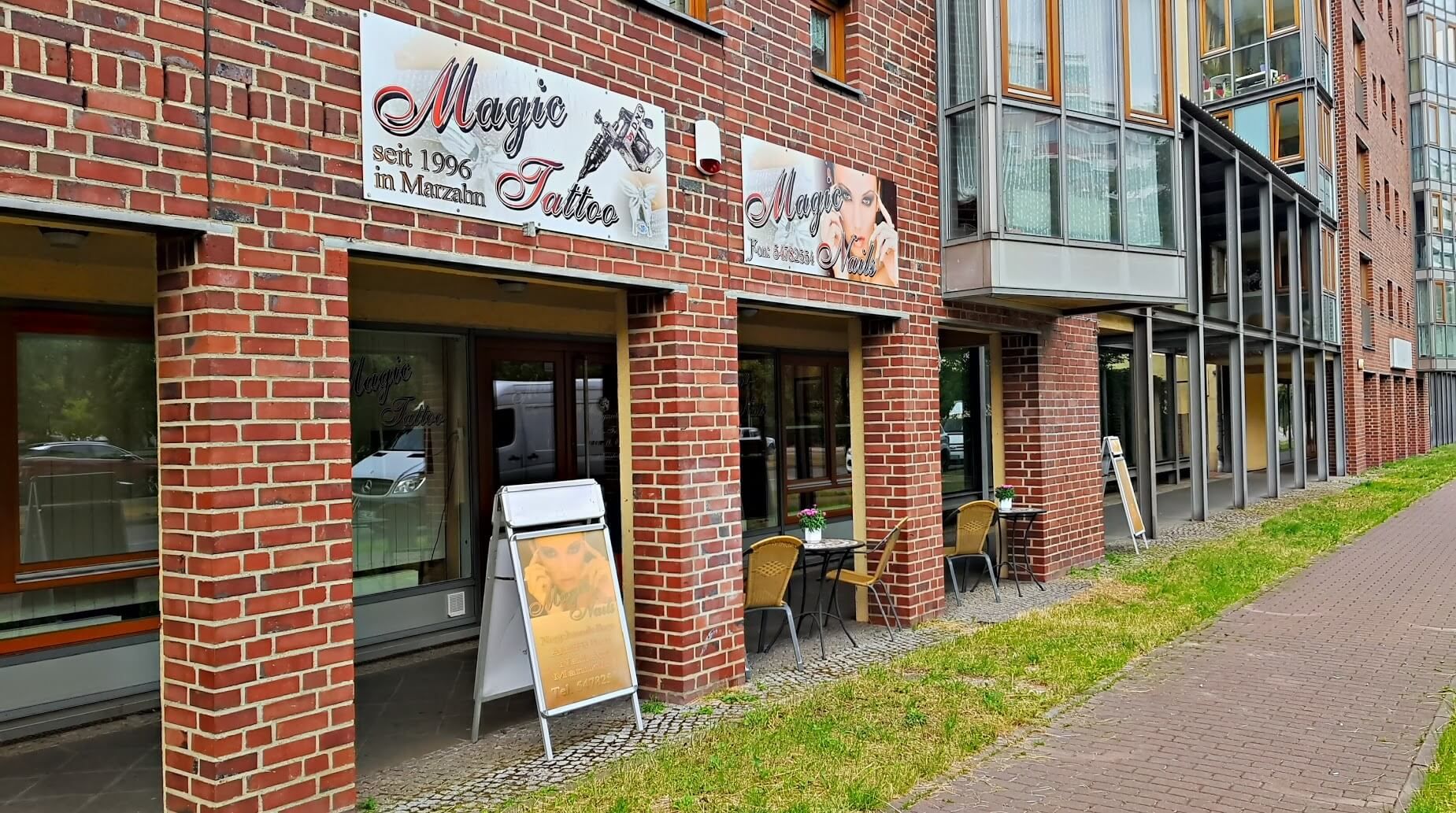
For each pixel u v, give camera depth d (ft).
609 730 17.38
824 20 24.59
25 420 17.78
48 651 17.61
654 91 18.42
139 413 19.35
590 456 28.14
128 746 16.76
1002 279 26.23
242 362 12.10
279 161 12.55
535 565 16.48
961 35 27.09
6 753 16.42
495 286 22.67
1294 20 63.26
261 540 12.24
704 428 19.44
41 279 17.52
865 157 24.29
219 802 11.76
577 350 27.73
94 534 18.65
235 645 11.93
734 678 20.08
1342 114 71.87
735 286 20.20
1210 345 55.62
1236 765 15.31
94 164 10.82
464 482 24.90
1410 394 95.35
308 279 12.84
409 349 23.90
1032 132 27.48
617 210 17.54
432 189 14.40
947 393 44.39
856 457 26.18
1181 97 41.96
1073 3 28.76
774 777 14.70
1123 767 15.31
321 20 13.09
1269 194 53.88
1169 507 52.85
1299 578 31.09
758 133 20.93
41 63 10.45
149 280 18.95
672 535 19.01
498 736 17.15
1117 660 21.33
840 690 19.17
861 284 23.91
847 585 31.83
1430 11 103.04
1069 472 33.09
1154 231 31.12
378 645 22.71
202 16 11.83
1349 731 16.80
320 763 12.80
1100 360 58.29
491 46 15.35
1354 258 73.20
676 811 13.48
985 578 32.45
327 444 13.00
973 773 15.15
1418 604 27.04
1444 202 104.58
